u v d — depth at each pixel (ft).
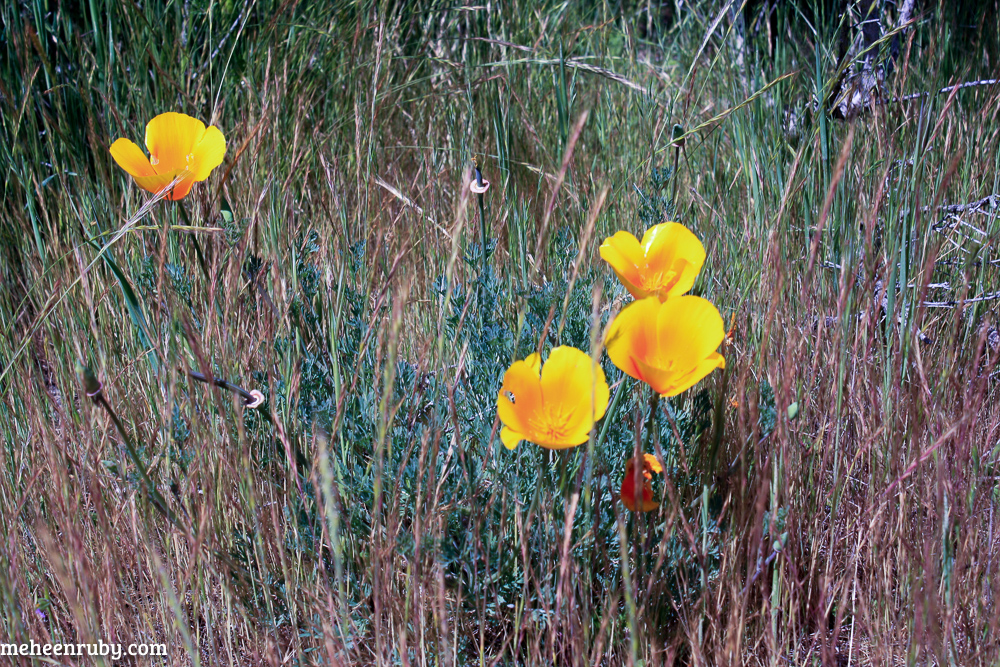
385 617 5.15
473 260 6.42
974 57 10.19
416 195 10.17
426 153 10.82
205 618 5.20
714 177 8.74
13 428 6.81
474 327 6.03
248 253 6.15
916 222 7.00
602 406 4.23
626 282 4.93
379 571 5.04
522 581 5.28
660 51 13.61
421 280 8.28
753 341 6.42
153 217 7.51
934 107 8.87
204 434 5.76
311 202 8.69
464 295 6.24
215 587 5.74
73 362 7.06
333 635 4.96
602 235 7.84
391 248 7.90
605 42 12.75
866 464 6.38
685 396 6.13
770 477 5.54
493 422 5.50
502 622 5.41
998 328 7.33
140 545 5.89
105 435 6.03
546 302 5.82
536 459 5.38
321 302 6.65
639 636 4.96
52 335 7.16
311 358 5.98
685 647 5.28
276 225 7.22
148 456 5.90
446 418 5.67
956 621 5.23
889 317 5.83
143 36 9.57
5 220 8.82
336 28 11.40
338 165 9.45
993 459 6.14
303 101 9.99
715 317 4.25
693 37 12.29
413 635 5.07
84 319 7.34
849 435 6.47
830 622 5.83
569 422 4.29
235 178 8.60
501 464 5.46
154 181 5.45
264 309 6.65
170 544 5.87
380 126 10.82
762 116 9.25
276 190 8.11
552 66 10.47
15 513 5.20
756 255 7.37
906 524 5.64
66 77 9.48
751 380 6.00
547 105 11.26
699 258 5.01
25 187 7.92
